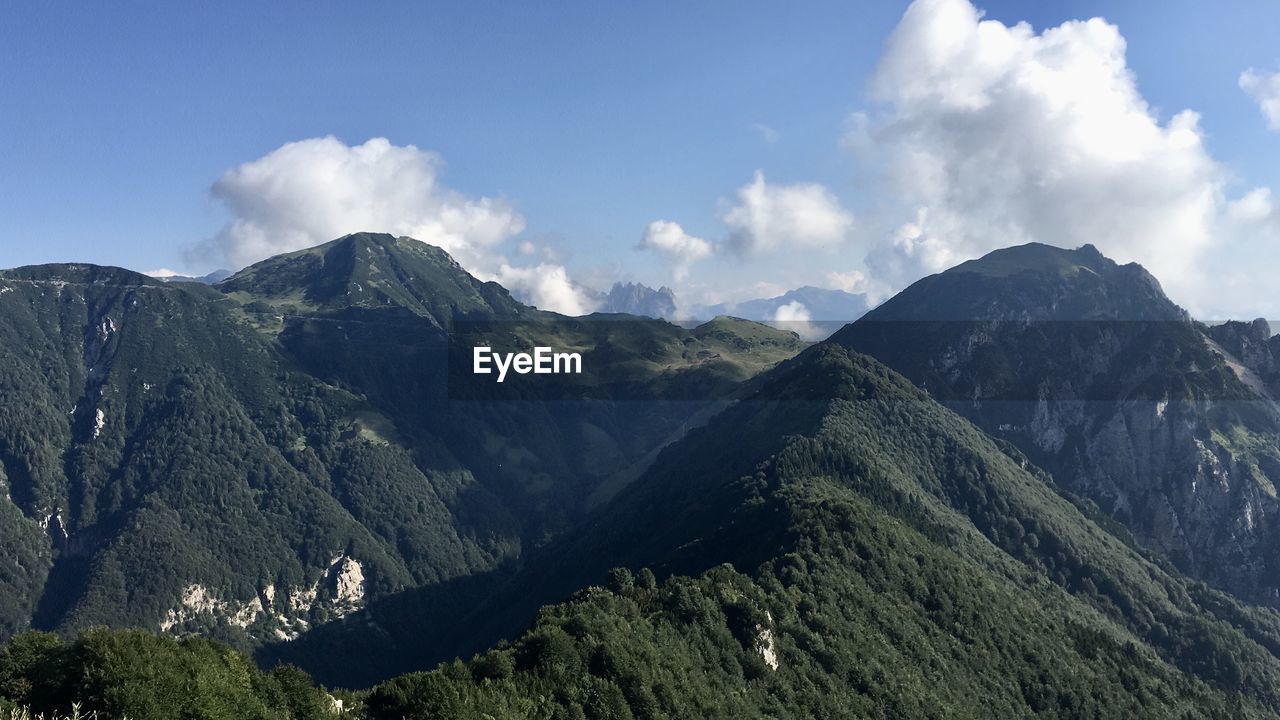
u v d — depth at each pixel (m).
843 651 130.75
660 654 109.31
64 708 66.00
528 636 103.81
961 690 137.62
